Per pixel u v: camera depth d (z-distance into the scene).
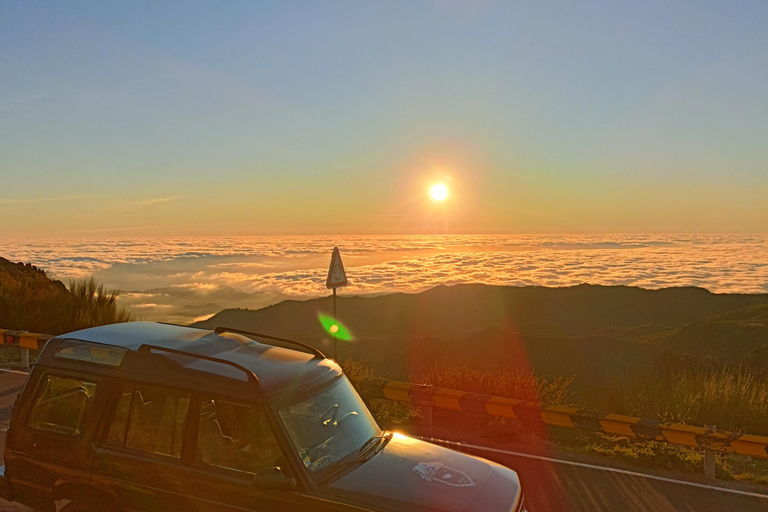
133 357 4.61
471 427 9.66
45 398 4.80
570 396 11.53
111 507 4.41
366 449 4.48
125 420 4.47
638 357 51.41
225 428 4.21
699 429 7.86
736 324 59.06
